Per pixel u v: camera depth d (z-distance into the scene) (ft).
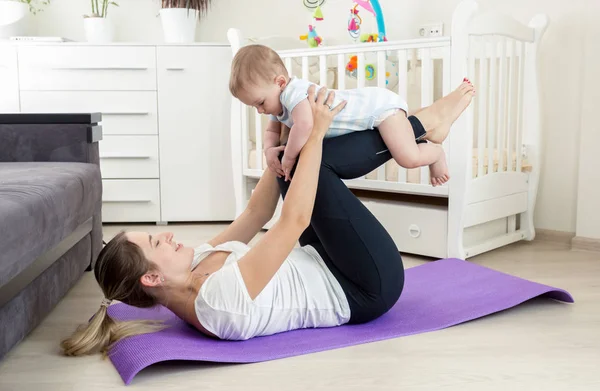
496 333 5.92
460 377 4.95
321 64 9.79
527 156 9.96
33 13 12.37
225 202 11.89
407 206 9.11
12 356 5.52
